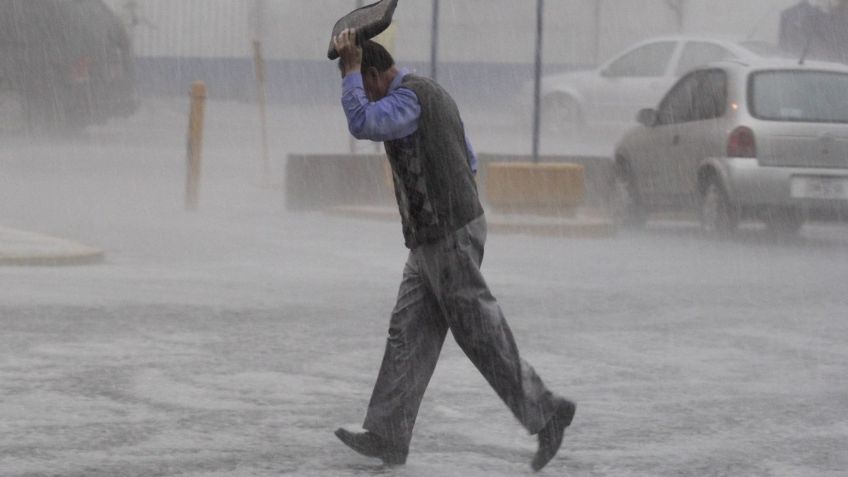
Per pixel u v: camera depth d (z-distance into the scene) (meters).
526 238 35.03
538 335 20.44
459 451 13.80
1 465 12.89
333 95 93.50
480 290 12.64
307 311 22.12
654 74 61.62
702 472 13.14
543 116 66.25
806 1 58.50
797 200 34.47
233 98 90.12
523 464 13.34
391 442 12.98
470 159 12.89
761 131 34.44
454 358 18.81
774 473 13.13
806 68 35.53
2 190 43.81
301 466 13.11
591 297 24.27
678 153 36.75
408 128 12.40
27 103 60.91
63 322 20.64
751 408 15.87
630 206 39.16
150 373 17.16
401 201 12.77
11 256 26.69
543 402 12.77
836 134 34.66
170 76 85.88
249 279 25.73
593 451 13.86
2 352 18.30
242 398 15.91
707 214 35.75
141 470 12.85
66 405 15.37
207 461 13.21
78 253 27.39
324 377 17.17
